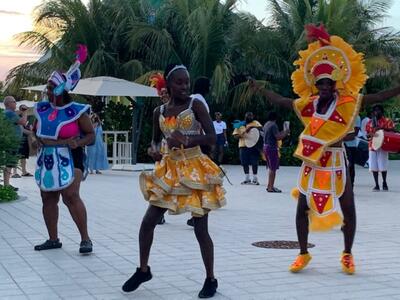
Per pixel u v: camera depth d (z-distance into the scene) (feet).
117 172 66.33
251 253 24.32
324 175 20.68
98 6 88.43
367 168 77.87
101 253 24.17
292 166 81.61
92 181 55.57
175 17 87.15
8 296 18.19
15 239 26.96
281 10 91.09
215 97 81.41
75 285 19.44
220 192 17.95
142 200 41.63
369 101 20.47
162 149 18.66
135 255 23.81
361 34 93.25
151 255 23.77
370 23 96.78
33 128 24.59
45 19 88.99
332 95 20.59
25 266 21.98
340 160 20.80
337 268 21.86
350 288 19.19
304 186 21.03
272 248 25.34
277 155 48.19
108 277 20.45
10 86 89.35
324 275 20.84
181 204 17.74
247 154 54.65
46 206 24.80
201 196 17.81
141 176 18.29
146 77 79.71
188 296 18.29
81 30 86.28
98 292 18.66
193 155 17.92
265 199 43.47
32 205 38.22
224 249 25.08
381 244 26.48
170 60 84.84
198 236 18.16
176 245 25.75
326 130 20.38
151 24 87.35
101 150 63.36
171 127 18.03
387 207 39.68
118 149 73.36
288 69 86.63
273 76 88.53
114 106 81.51
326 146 20.39
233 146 84.28
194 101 18.06
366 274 21.02
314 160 20.39
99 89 63.67
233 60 88.79
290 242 26.66
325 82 20.39
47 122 23.76
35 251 24.52
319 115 20.58
